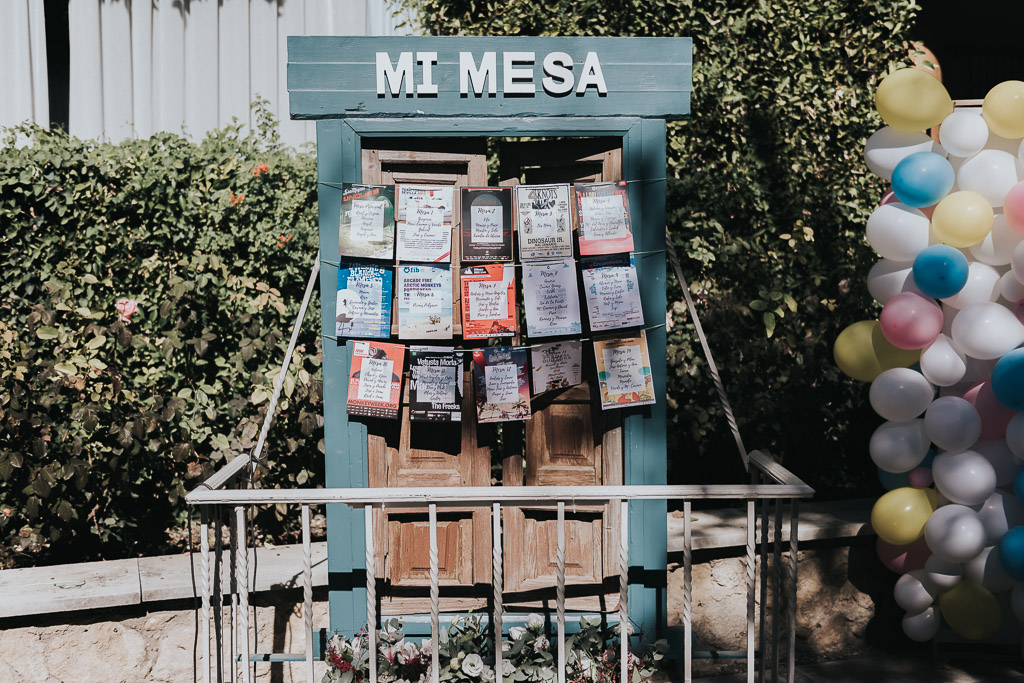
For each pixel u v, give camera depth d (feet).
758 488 10.55
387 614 12.05
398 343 12.05
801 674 13.70
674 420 15.29
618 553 12.21
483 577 12.11
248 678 10.60
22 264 14.11
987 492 12.36
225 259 15.07
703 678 13.65
